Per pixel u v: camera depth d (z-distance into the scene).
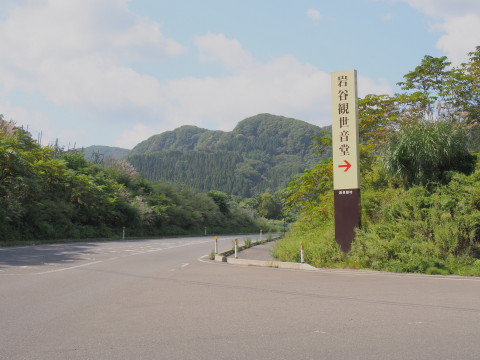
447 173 16.86
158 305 7.79
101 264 15.43
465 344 5.16
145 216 47.84
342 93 16.08
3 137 30.41
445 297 8.55
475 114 23.84
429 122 18.56
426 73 26.91
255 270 14.24
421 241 14.19
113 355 4.79
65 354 4.82
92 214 39.22
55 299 8.30
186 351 4.93
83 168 46.22
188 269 14.45
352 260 14.67
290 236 25.31
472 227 13.54
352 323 6.31
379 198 19.20
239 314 7.00
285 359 4.62
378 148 23.45
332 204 22.48
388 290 9.55
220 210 81.75
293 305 7.79
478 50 25.73
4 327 6.07
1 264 14.38
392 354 4.77
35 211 30.27
